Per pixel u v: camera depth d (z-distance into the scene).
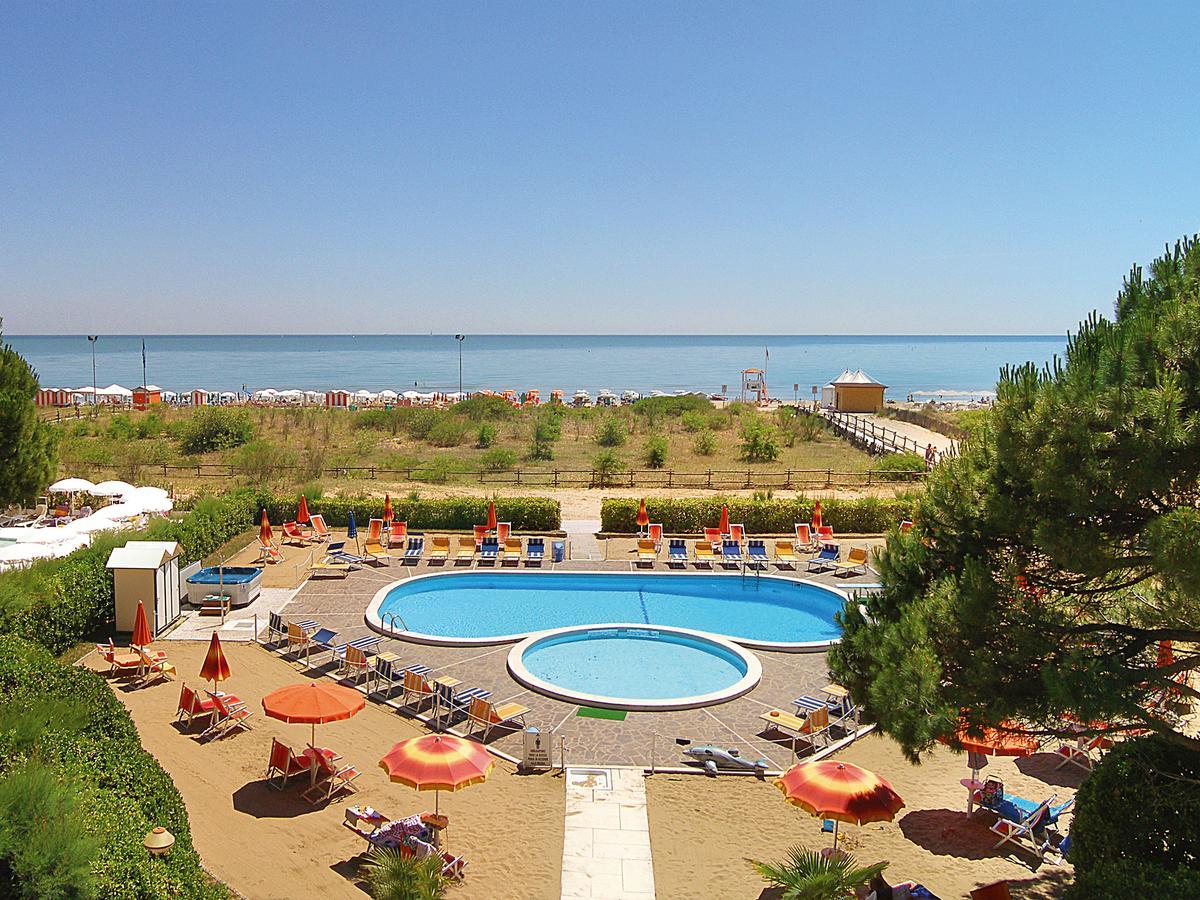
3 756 9.30
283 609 22.75
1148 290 9.49
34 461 27.08
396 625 22.05
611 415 64.94
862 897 10.98
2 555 21.67
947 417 56.03
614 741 15.68
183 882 8.77
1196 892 8.34
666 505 31.31
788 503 31.53
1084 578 9.64
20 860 7.15
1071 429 8.60
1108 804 10.00
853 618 10.91
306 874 11.44
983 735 9.46
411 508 31.50
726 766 14.65
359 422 57.66
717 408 71.19
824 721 15.42
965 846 12.42
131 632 20.59
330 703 13.63
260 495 31.16
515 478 39.91
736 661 20.05
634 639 21.62
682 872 11.70
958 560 10.41
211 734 15.59
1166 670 8.84
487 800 13.56
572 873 11.62
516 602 24.81
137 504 27.02
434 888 10.42
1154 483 8.24
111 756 10.19
